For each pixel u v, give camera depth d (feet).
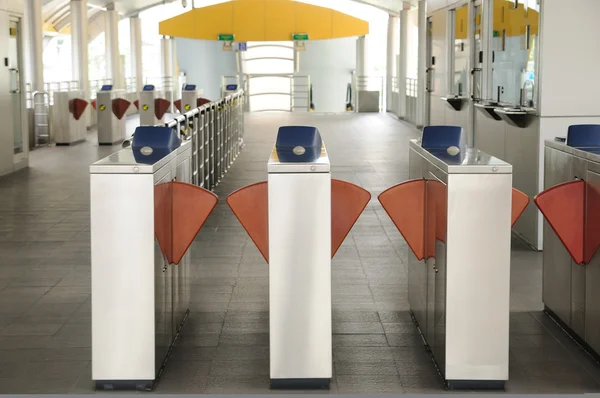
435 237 14.67
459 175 13.41
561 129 24.13
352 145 56.18
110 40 89.30
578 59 23.94
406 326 17.10
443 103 41.55
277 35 104.73
